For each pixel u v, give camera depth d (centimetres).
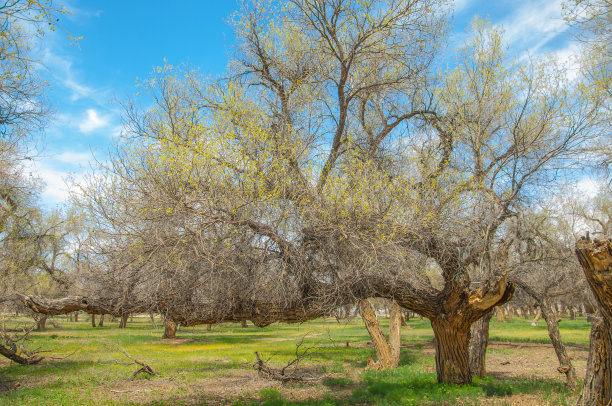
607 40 989
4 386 1308
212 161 823
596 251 437
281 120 1001
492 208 948
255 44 1171
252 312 875
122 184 829
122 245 796
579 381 1320
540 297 1266
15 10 750
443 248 907
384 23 1066
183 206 779
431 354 2200
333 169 960
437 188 912
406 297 1024
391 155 1166
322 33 1066
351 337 3656
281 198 835
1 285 1811
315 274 898
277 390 1262
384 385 1207
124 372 1577
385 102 1262
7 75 935
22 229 2025
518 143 1014
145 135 889
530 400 1009
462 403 952
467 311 1028
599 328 577
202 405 1051
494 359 2022
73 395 1174
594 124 1009
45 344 2608
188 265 753
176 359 2058
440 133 1145
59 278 1916
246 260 817
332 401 1053
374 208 823
